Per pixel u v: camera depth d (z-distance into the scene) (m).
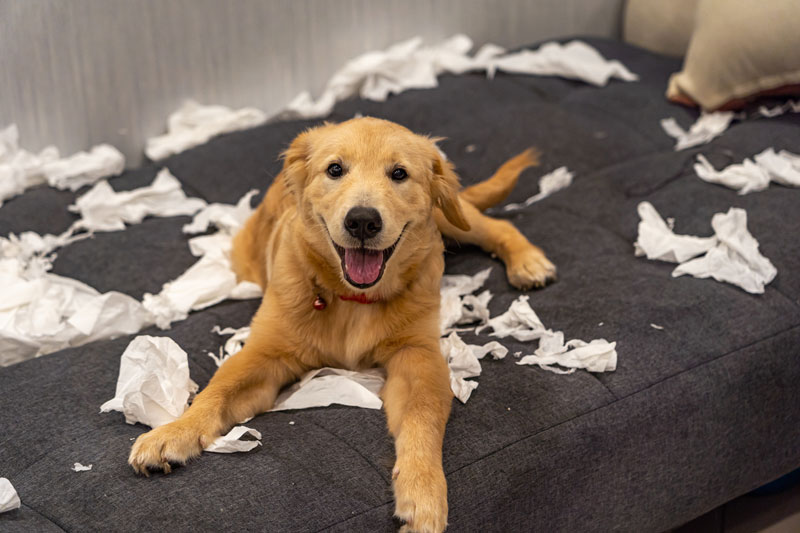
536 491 1.53
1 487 1.36
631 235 2.37
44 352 1.95
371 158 1.68
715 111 3.04
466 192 2.40
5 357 1.92
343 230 1.58
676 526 1.84
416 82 3.45
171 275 2.30
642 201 2.50
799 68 2.77
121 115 3.13
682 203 2.43
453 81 3.48
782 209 2.29
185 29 3.14
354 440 1.51
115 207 2.62
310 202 1.73
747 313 1.92
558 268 2.22
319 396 1.66
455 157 2.95
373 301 1.76
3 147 2.82
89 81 3.01
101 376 1.76
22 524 1.33
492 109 3.22
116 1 2.97
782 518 2.04
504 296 2.11
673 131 3.05
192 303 2.10
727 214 2.23
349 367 1.80
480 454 1.50
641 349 1.80
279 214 2.08
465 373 1.73
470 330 1.97
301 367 1.79
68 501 1.37
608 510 1.66
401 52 3.57
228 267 2.27
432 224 1.83
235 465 1.44
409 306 1.77
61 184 2.76
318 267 1.74
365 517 1.36
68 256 2.39
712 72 3.00
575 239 2.36
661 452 1.70
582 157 2.89
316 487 1.39
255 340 1.75
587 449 1.59
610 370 1.74
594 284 2.09
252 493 1.36
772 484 2.11
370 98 3.34
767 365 1.84
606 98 3.27
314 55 3.48
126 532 1.29
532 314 1.96
